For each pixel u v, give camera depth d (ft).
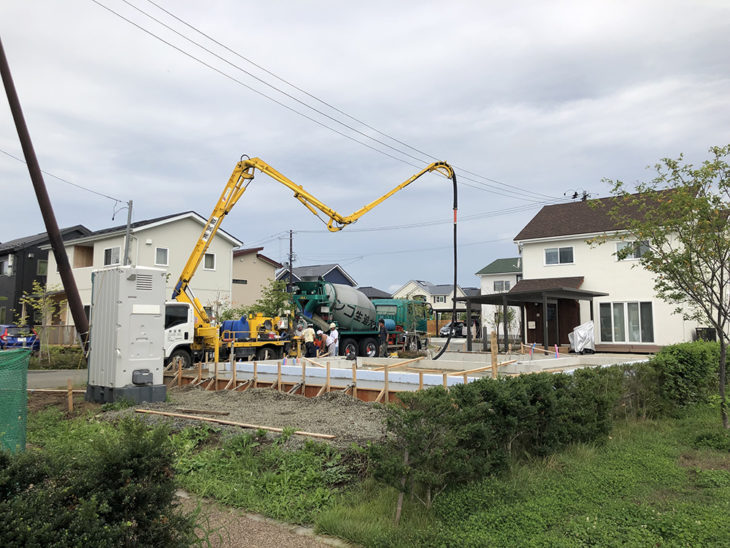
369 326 84.23
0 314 119.44
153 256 95.55
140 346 35.17
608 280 87.81
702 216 28.09
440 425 16.96
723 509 16.89
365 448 20.45
